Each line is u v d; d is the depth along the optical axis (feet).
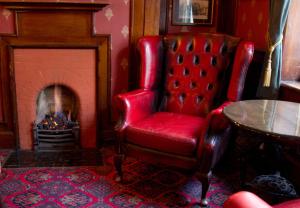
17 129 9.81
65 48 9.45
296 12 7.99
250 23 9.96
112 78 9.97
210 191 7.79
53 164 8.98
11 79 9.41
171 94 8.98
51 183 7.96
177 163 7.18
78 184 7.95
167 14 11.16
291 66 8.36
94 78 9.82
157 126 7.57
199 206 7.16
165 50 9.10
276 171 7.92
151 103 8.77
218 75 8.52
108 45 9.62
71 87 9.78
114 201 7.27
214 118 6.59
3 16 9.02
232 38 8.43
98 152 9.87
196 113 8.68
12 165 8.84
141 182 8.12
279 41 7.74
